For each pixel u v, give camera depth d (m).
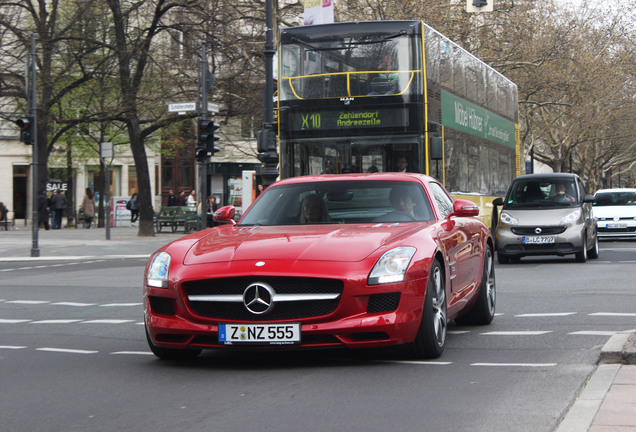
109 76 32.75
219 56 32.22
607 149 72.88
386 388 6.51
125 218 49.81
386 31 18.09
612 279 15.34
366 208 8.69
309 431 5.27
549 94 47.41
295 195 9.00
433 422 5.43
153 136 49.47
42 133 43.34
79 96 37.31
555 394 6.18
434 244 7.73
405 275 7.18
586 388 6.25
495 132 25.28
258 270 7.09
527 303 12.03
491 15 42.22
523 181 20.86
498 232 20.06
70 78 33.78
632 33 51.31
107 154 31.80
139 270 20.48
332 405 5.96
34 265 23.06
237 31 31.94
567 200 20.23
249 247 7.49
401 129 17.83
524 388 6.42
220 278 7.14
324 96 18.12
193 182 67.25
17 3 33.75
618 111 59.25
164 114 32.16
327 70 18.19
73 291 15.70
